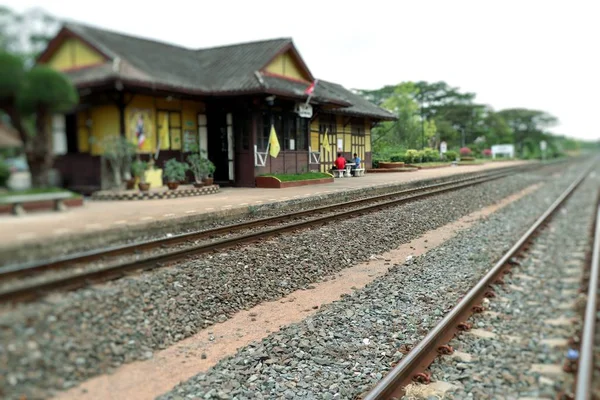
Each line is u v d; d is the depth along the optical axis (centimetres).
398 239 1201
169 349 572
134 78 1185
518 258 1073
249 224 1073
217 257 797
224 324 659
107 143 1217
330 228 1112
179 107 1617
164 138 1536
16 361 441
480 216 1675
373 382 515
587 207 2148
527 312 754
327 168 2594
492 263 1014
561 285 919
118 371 502
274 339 603
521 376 536
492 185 2567
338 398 485
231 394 482
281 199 1332
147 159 1455
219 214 1063
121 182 1305
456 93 5262
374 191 1797
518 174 3709
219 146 1845
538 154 9144
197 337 612
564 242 1334
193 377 504
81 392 453
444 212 1616
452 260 1028
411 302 754
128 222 847
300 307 732
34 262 634
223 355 566
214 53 2019
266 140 1864
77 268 650
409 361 514
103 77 1092
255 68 1781
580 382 496
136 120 1375
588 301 764
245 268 798
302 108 1962
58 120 740
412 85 3997
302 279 845
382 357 571
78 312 530
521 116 9694
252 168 1784
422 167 3809
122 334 544
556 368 559
